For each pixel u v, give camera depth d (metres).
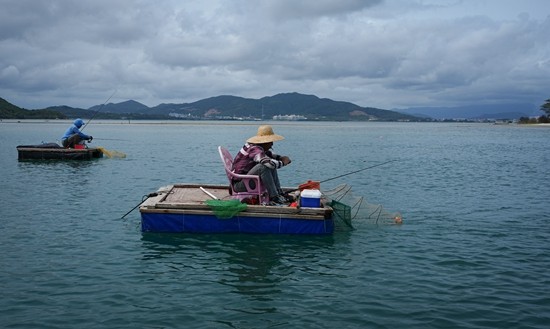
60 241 10.60
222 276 8.58
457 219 13.07
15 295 7.62
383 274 8.70
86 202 15.07
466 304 7.41
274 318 6.88
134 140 54.97
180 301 7.45
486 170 25.53
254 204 11.77
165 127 116.00
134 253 9.84
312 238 11.02
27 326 6.59
